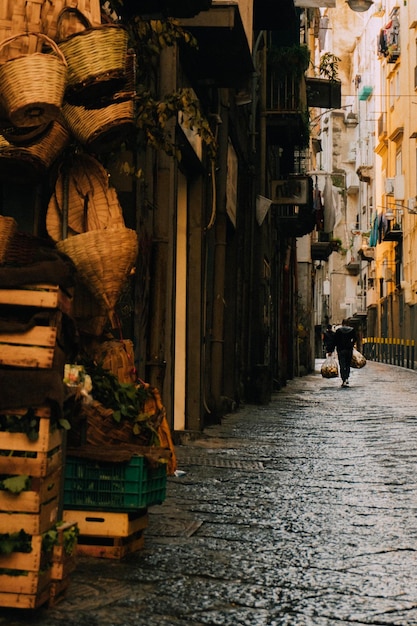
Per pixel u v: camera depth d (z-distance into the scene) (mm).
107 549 5793
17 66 5445
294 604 4992
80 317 7215
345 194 92312
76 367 5555
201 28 12102
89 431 6094
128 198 10609
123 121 6316
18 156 6637
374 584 5441
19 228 7723
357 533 6859
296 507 7852
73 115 6379
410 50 55625
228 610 4840
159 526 6891
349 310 94000
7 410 4609
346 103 92938
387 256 66562
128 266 6508
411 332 54188
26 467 4586
